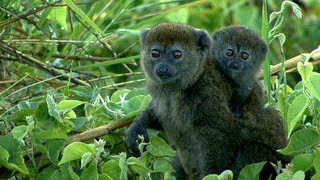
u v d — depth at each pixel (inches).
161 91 520.7
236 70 532.7
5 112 492.1
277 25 520.7
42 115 465.7
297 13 505.7
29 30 632.4
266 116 516.7
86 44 628.7
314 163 438.9
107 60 633.0
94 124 504.4
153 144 464.8
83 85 581.6
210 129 504.7
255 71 557.9
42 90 585.3
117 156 455.8
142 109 516.4
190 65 515.5
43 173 455.5
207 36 529.0
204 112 505.7
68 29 690.8
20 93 588.7
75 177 437.1
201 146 508.4
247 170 456.4
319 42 807.1
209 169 505.4
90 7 667.4
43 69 595.5
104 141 462.0
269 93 503.8
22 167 445.1
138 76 690.8
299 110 438.9
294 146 442.9
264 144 510.0
